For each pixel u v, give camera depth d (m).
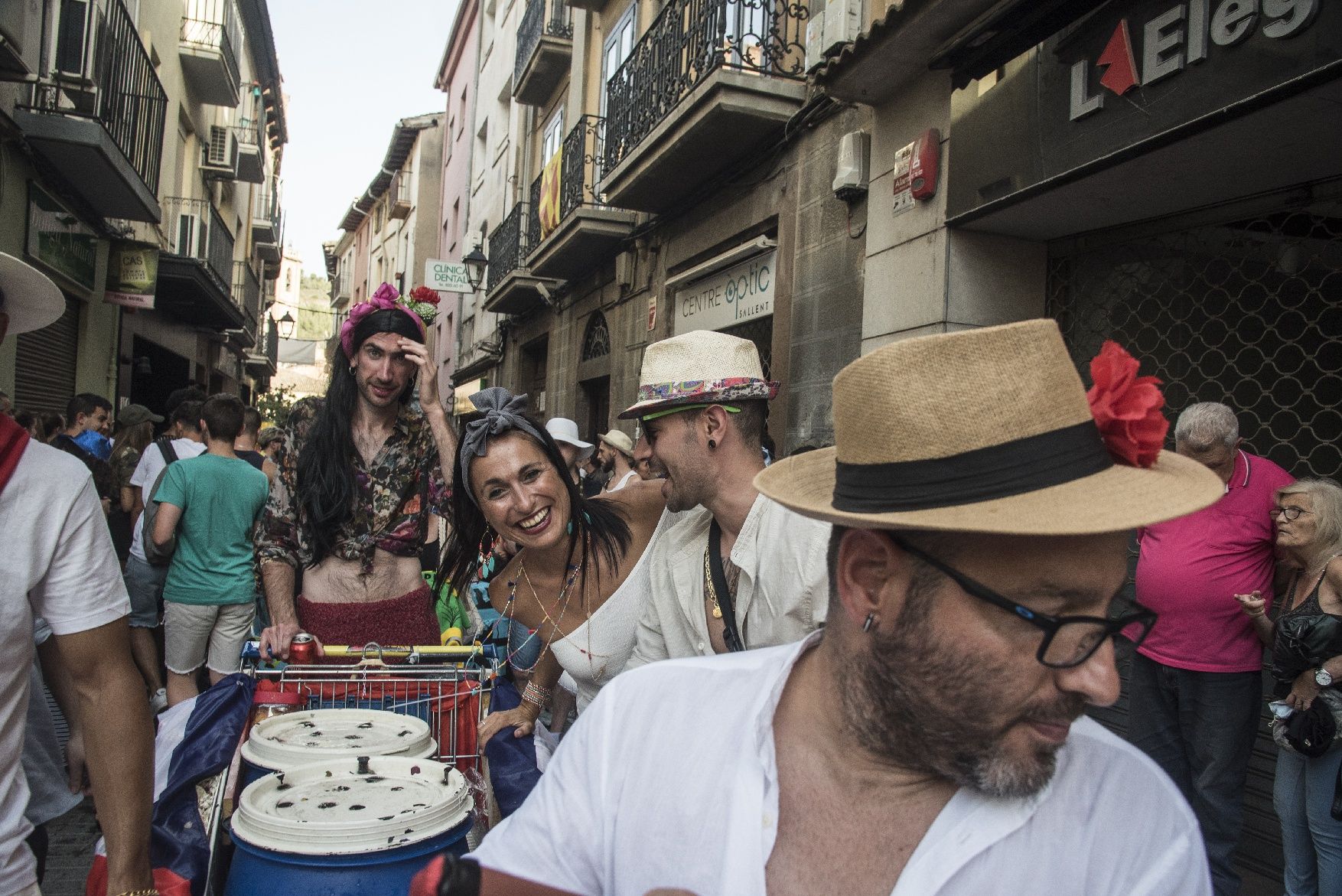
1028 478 0.88
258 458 6.47
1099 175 4.05
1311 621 2.92
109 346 12.39
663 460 1.96
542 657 2.54
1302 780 3.04
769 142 7.51
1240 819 3.42
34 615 1.60
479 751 2.52
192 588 4.61
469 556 2.54
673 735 1.11
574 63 13.63
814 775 1.03
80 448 6.93
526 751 2.45
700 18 7.71
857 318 6.15
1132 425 0.92
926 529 0.91
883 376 0.93
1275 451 3.92
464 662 2.76
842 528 1.02
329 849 1.83
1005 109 4.59
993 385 0.89
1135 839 0.95
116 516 6.96
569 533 2.29
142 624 5.38
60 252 9.95
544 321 15.55
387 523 2.93
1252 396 4.04
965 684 0.88
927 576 0.91
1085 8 4.14
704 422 1.91
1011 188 4.54
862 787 0.99
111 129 9.96
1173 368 4.46
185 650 4.65
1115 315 4.84
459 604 3.68
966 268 5.10
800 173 7.04
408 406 2.98
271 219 30.20
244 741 2.36
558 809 1.17
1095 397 0.97
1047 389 0.90
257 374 35.12
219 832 2.16
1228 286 4.19
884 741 0.96
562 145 12.82
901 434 0.92
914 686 0.91
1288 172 3.82
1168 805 0.97
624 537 2.38
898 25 4.87
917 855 0.93
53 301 1.73
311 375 51.59
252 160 21.61
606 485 8.09
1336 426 3.65
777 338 7.28
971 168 4.85
